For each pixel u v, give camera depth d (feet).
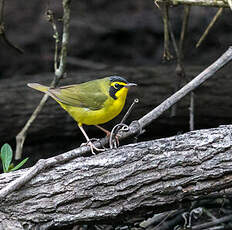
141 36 63.26
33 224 24.97
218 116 44.45
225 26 60.39
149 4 66.64
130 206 25.46
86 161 25.66
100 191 25.21
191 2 29.48
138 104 44.34
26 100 44.39
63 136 45.03
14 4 65.05
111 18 65.21
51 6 62.64
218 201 34.30
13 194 24.82
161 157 25.53
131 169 25.36
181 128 45.29
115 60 61.67
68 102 30.89
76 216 25.16
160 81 45.37
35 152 45.42
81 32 62.75
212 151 25.49
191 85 28.09
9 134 43.96
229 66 46.21
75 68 58.49
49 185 25.16
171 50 59.62
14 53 60.34
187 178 25.44
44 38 61.72
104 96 30.63
